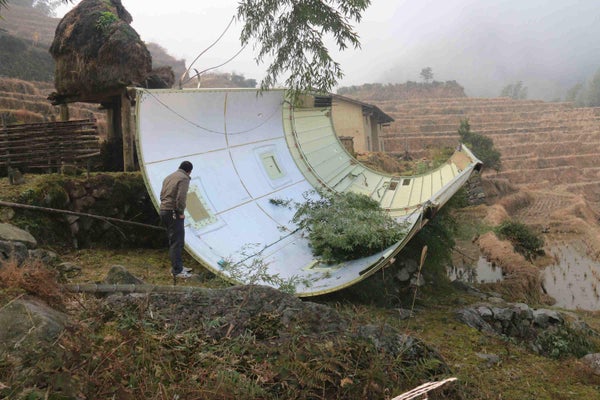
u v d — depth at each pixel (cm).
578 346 745
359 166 1234
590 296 1656
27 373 269
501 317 790
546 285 1812
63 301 402
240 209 926
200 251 777
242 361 338
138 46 1060
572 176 6050
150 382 280
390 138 6131
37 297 384
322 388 317
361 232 842
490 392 479
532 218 3716
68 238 862
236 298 424
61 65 1118
